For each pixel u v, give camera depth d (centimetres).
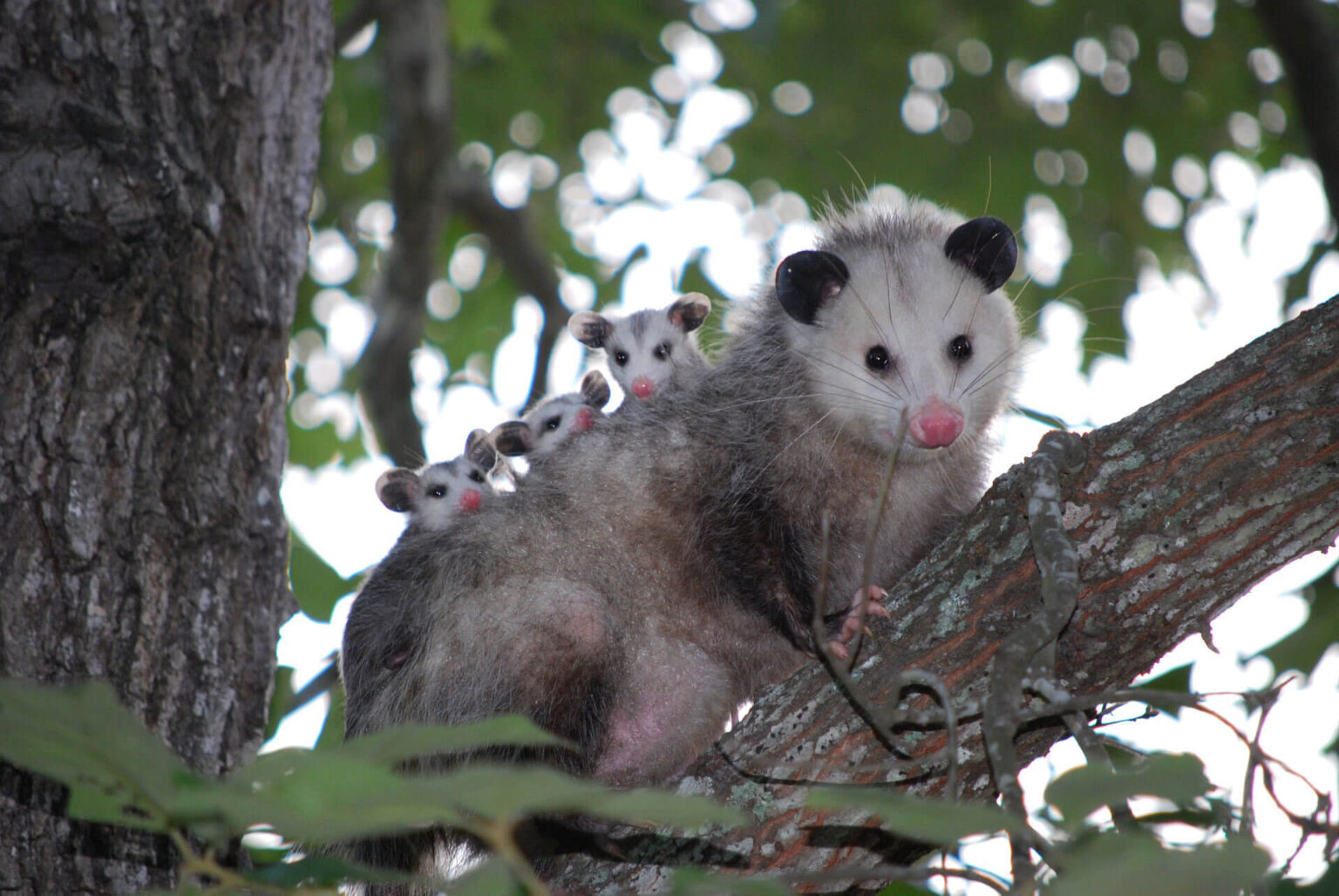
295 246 405
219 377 371
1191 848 165
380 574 465
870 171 919
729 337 484
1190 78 898
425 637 430
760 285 486
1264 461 304
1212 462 307
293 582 533
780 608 416
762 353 452
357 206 979
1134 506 309
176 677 345
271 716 465
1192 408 315
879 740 318
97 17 361
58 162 347
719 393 448
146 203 356
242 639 364
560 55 938
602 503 431
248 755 358
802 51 925
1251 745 223
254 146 390
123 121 360
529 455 477
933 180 909
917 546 445
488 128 968
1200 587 306
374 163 981
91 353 347
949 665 320
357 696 442
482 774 168
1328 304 317
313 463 925
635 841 334
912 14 912
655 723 427
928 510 444
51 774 180
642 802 171
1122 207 909
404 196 778
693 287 862
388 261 785
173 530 354
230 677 358
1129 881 155
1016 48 902
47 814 315
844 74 925
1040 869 218
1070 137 909
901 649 325
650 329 606
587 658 412
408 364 754
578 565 424
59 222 345
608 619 417
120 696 333
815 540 429
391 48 784
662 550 428
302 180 412
